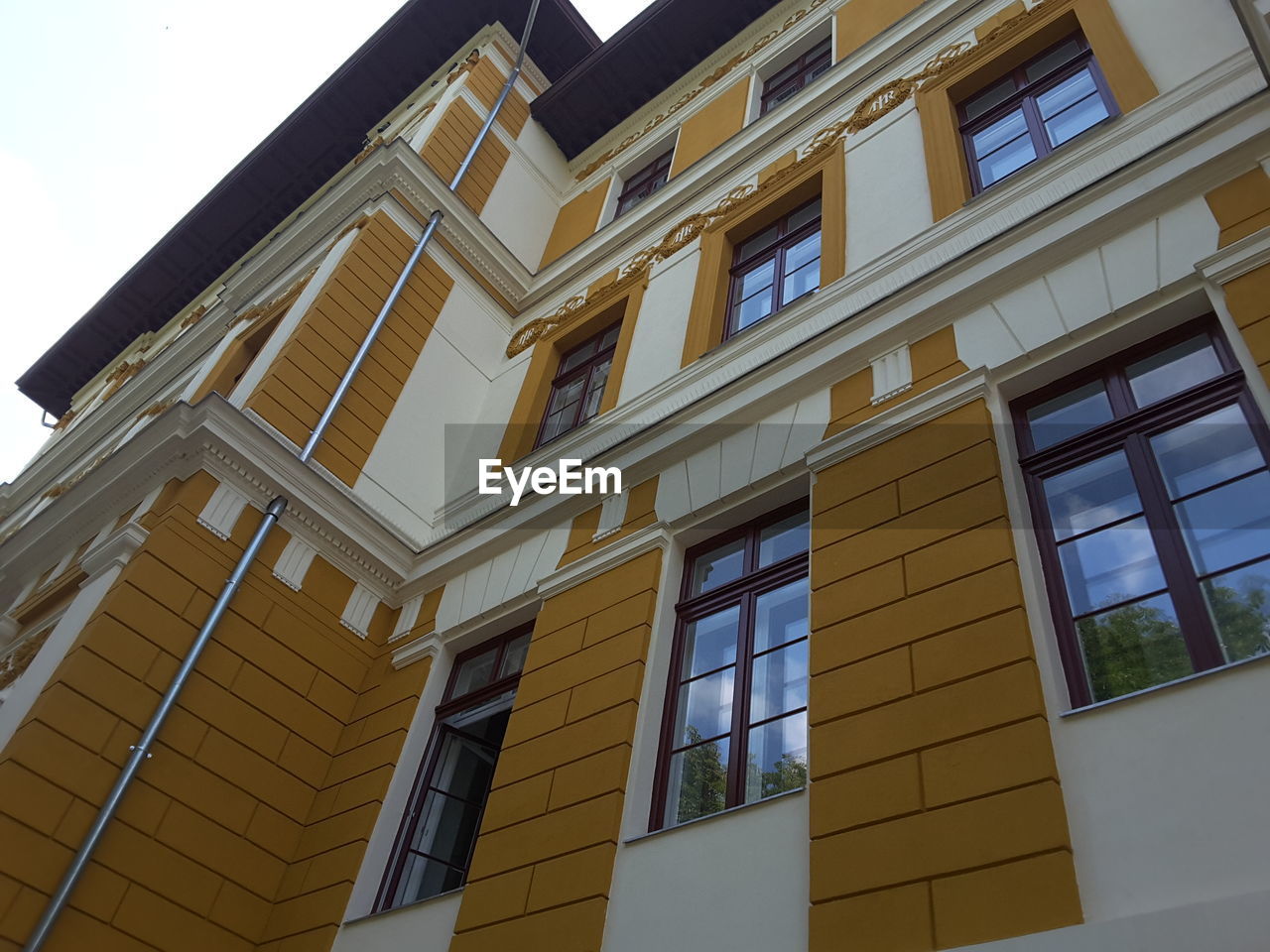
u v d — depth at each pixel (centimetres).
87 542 956
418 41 1769
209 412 855
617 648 682
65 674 701
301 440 945
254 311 1275
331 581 900
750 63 1422
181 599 787
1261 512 484
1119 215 648
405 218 1206
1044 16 941
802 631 619
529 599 805
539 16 1688
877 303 742
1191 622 470
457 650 855
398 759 771
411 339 1124
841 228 919
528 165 1531
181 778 726
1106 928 375
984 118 926
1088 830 417
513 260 1323
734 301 1018
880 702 514
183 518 820
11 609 1002
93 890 654
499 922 589
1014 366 629
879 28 1230
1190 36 789
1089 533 535
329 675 857
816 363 752
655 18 1520
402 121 1720
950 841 443
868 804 481
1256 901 349
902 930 430
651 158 1495
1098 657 487
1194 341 578
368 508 935
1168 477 529
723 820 544
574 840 591
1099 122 788
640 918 535
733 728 604
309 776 804
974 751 463
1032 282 670
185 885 699
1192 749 413
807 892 480
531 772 658
